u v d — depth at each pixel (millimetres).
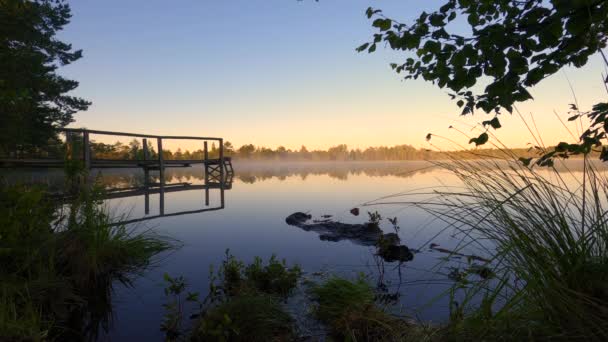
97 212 4320
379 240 4516
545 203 1947
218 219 6941
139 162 14164
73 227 3857
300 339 2318
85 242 3742
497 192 1987
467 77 1890
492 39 1709
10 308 2367
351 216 7172
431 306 2670
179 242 4977
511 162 1953
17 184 3504
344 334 2344
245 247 4730
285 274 3273
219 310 2502
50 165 9352
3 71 12039
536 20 1688
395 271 3592
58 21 16062
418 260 3977
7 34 12352
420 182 15891
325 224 6125
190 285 3303
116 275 3590
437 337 1933
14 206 3295
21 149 17312
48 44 15688
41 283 2844
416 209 7578
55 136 18641
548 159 1806
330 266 3816
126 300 3004
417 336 2105
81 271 3355
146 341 2326
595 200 1727
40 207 3500
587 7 1412
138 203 8961
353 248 4637
